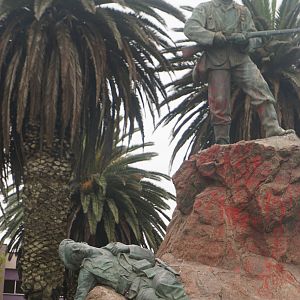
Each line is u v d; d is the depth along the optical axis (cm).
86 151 1856
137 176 2509
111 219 2381
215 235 758
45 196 1631
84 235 2439
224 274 726
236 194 766
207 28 884
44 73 1598
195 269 727
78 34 1703
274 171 761
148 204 2495
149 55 1812
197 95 2188
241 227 757
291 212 754
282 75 2125
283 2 2161
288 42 2036
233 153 780
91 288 668
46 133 1552
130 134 1805
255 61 2116
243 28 884
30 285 1603
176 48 2014
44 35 1569
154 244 2472
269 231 754
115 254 689
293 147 776
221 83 876
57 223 1636
